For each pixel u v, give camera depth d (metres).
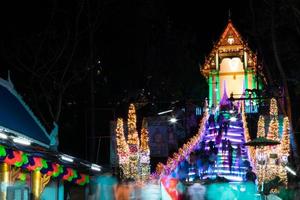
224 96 44.28
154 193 18.03
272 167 26.77
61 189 15.60
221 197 19.55
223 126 36.56
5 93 11.83
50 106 27.92
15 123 11.38
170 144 30.16
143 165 26.88
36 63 28.31
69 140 30.59
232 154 32.44
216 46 51.09
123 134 26.62
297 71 32.75
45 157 11.47
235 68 51.38
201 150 32.59
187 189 18.67
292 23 30.56
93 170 16.48
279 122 30.88
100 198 17.39
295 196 19.42
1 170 10.97
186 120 37.62
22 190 10.81
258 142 22.27
